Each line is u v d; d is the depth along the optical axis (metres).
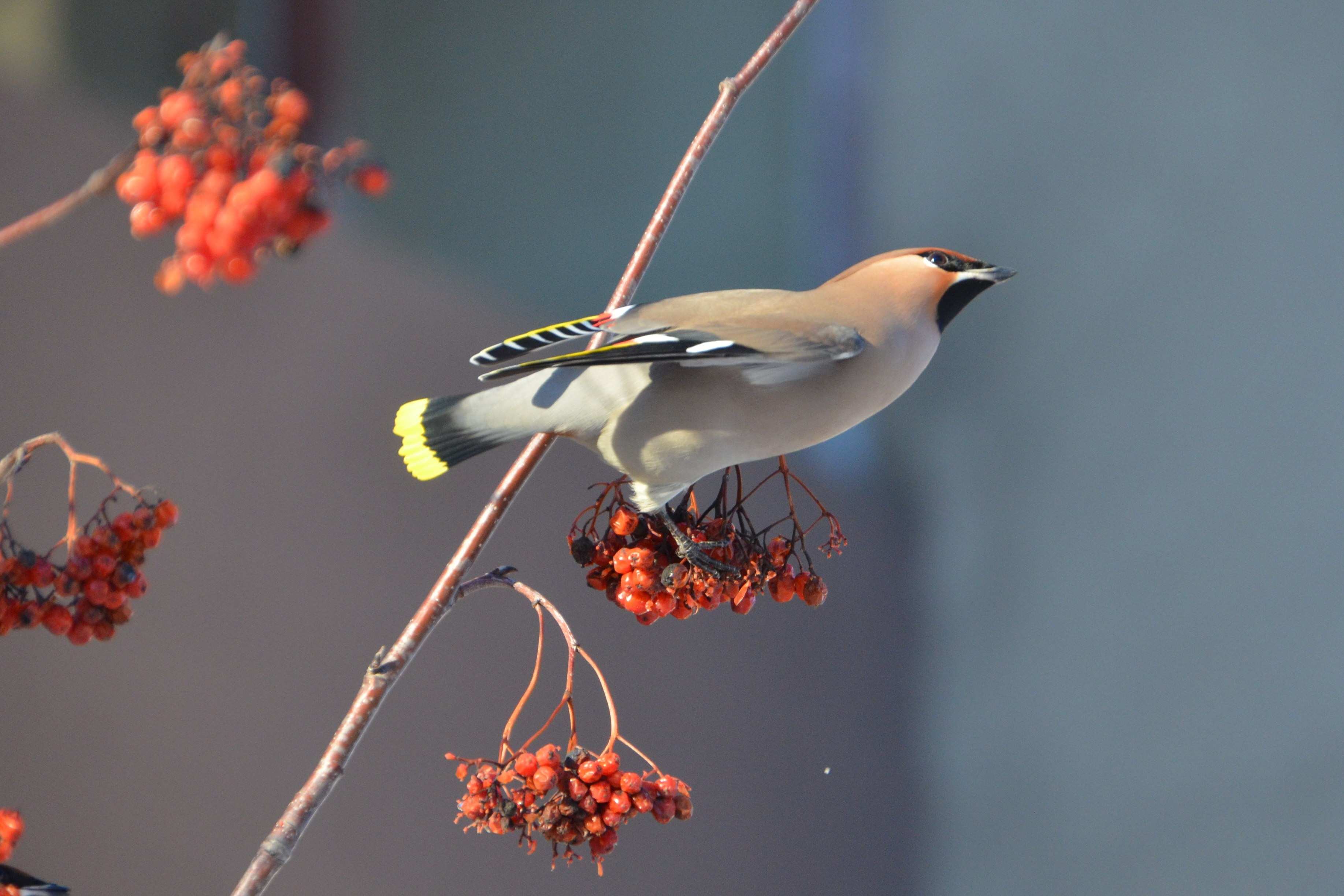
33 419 7.25
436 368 8.65
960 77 11.57
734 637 9.48
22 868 7.21
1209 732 10.88
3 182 7.25
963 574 10.89
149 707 7.27
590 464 9.05
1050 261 11.63
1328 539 11.14
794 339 6.85
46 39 7.28
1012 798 10.66
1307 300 11.45
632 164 10.12
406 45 8.80
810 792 9.66
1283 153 11.56
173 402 7.46
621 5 9.97
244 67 6.73
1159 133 11.69
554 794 6.84
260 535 7.65
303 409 7.98
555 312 9.52
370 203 8.64
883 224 11.31
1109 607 11.14
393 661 6.82
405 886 7.77
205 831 7.28
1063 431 11.41
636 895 8.66
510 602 8.51
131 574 6.82
